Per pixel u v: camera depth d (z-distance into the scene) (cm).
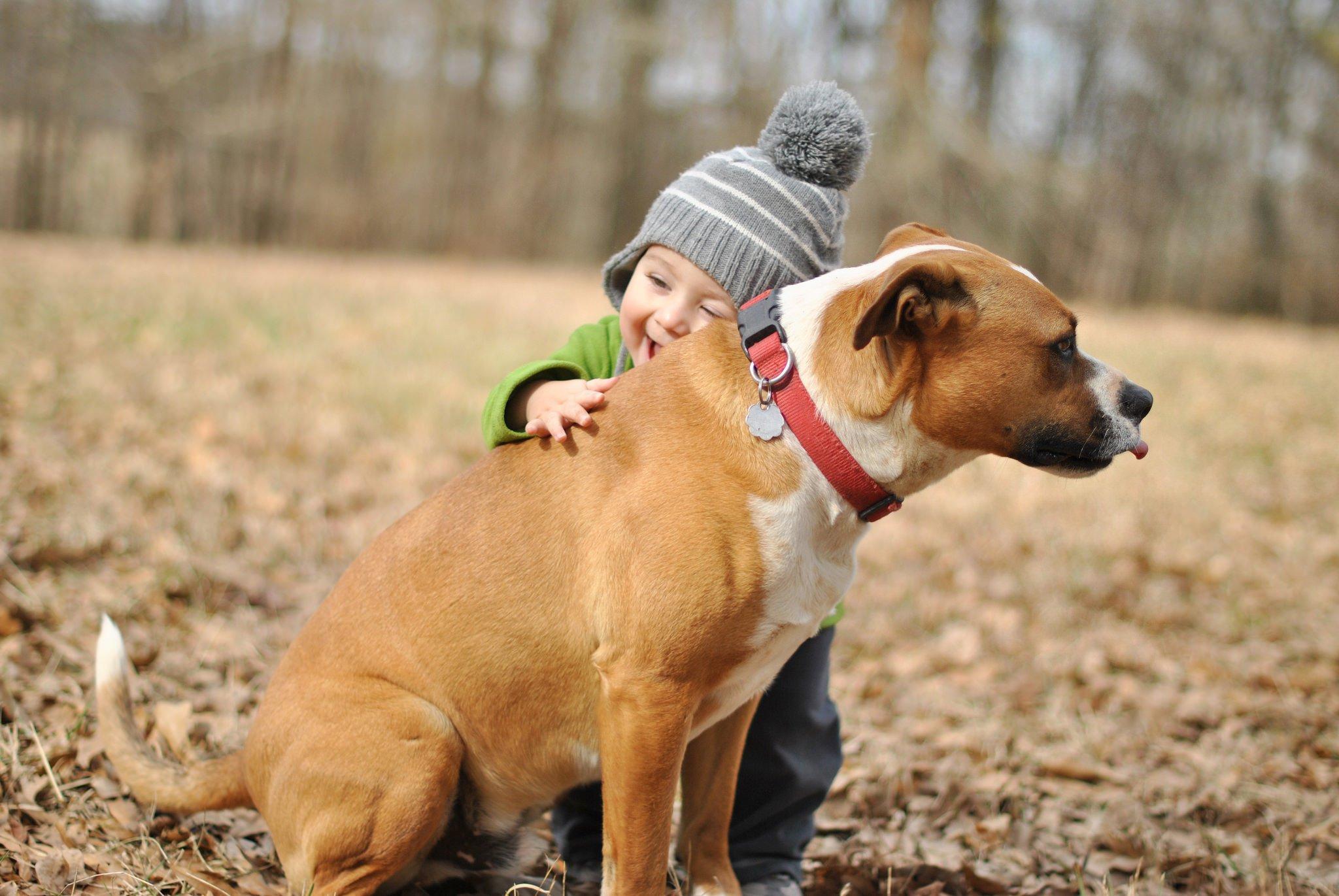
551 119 3422
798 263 287
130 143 3350
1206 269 3275
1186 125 3005
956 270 239
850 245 2130
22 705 340
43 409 664
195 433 667
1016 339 241
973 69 2406
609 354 321
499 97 3525
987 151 2150
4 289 1170
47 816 292
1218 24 2852
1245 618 541
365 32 3272
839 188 299
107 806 304
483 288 1948
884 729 418
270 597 455
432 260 3275
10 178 3441
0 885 257
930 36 2067
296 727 265
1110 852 337
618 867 251
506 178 3531
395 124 3525
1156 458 870
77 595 421
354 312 1312
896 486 254
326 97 3375
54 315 1005
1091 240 2977
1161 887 312
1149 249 3120
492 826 282
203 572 459
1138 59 2898
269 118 3188
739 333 260
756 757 306
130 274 1523
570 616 258
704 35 2706
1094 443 249
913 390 245
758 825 309
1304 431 1028
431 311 1395
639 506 246
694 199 285
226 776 286
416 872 284
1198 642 518
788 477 244
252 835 312
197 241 3344
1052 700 448
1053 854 334
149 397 732
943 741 403
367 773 257
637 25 2909
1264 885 303
